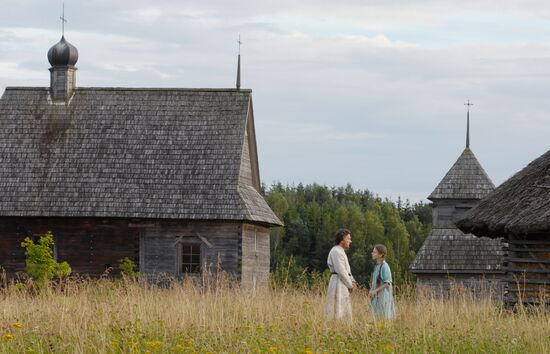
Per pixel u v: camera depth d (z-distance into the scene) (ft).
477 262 186.50
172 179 158.51
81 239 157.69
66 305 72.49
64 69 169.17
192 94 168.14
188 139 162.91
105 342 53.16
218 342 54.08
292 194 496.64
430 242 191.52
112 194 157.58
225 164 159.63
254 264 164.96
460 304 77.97
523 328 62.44
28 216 156.15
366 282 383.04
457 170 198.49
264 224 167.22
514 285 92.17
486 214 92.58
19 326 56.39
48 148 163.22
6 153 162.81
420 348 54.39
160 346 52.34
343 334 57.62
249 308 69.56
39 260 145.79
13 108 168.14
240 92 167.73
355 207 431.43
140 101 168.04
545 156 95.86
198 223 156.15
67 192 158.20
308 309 68.90
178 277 155.33
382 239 408.05
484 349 56.13
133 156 161.48
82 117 166.81
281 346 52.90
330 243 404.16
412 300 84.07
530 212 87.20
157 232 156.56
